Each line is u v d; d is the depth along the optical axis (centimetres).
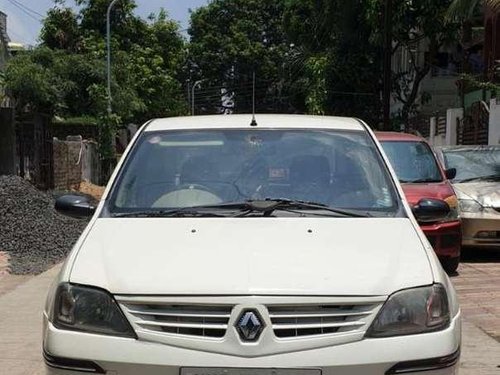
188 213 409
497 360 537
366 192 432
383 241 366
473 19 2389
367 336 312
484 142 1911
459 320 347
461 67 2662
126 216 409
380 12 2433
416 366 313
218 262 336
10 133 1507
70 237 1120
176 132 479
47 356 327
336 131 481
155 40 3628
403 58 3116
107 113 2552
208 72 5250
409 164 947
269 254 344
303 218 397
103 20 3388
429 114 2861
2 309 703
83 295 328
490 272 899
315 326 312
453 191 892
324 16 2727
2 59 2712
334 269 331
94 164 2525
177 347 309
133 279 327
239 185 437
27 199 1225
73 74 2747
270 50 5231
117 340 314
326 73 2767
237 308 311
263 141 468
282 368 303
